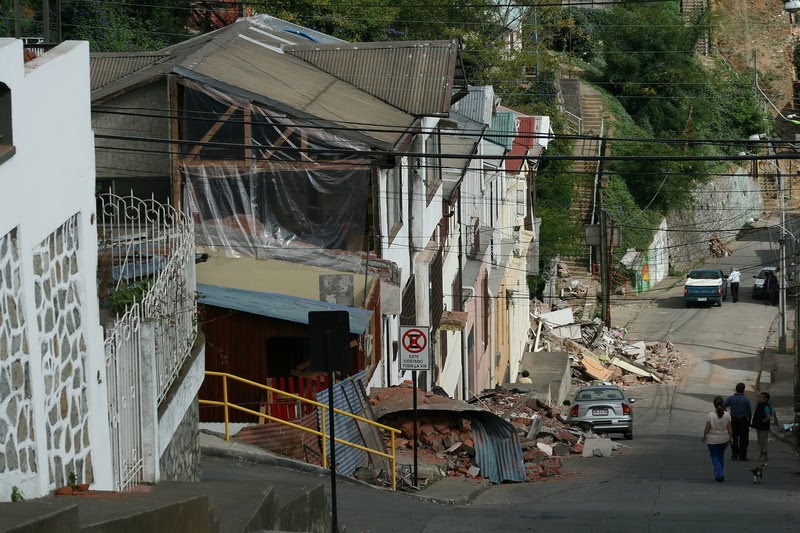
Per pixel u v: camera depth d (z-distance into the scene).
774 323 74.69
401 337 24.72
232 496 13.78
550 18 85.94
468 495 24.05
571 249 76.19
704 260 91.75
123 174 29.20
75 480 11.36
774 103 107.12
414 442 24.59
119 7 49.06
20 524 7.30
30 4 44.28
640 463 33.25
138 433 13.68
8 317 9.66
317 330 16.81
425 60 33.78
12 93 9.80
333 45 34.56
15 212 9.82
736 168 95.94
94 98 28.95
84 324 11.91
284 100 29.16
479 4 69.69
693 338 71.50
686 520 20.11
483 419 28.16
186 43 34.41
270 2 54.66
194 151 29.02
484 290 51.44
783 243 69.38
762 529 18.98
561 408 54.09
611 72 93.62
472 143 44.16
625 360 66.31
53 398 10.84
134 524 9.25
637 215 84.62
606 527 19.16
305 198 29.20
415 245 35.06
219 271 28.86
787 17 116.75
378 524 18.73
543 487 26.98
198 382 17.16
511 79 74.00
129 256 16.39
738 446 33.44
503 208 56.84
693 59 95.94
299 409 24.06
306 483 17.28
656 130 91.44
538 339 68.38
